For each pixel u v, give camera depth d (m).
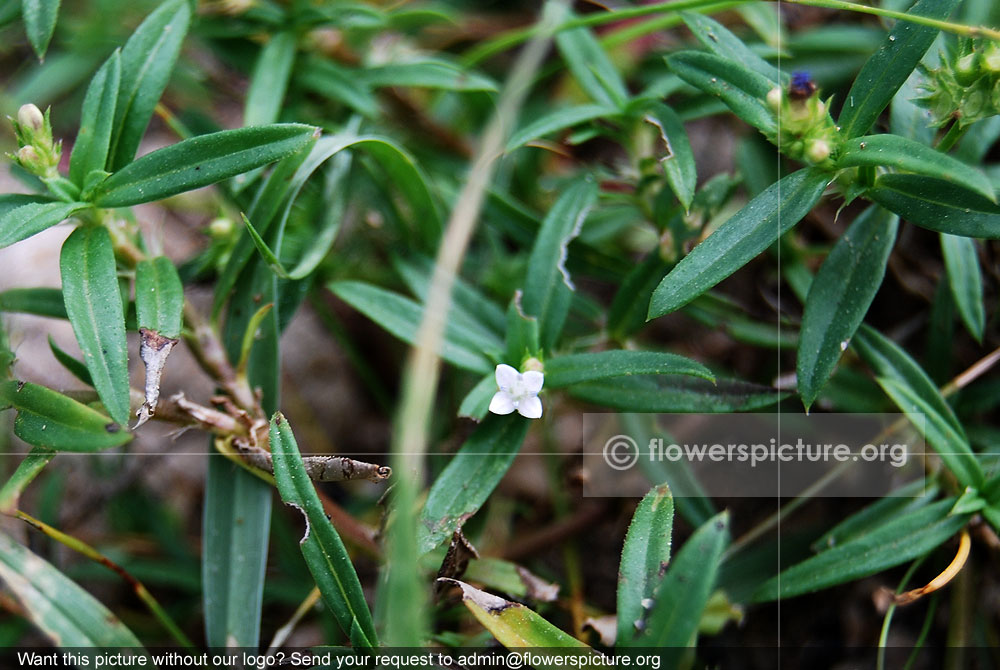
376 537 0.39
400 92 0.43
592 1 0.43
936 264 0.42
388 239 0.42
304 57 0.42
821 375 0.37
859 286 0.38
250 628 0.38
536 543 0.41
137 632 0.42
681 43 0.44
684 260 0.37
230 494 0.38
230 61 0.42
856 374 0.41
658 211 0.40
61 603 0.38
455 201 0.42
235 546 0.38
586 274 0.42
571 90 0.45
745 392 0.38
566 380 0.38
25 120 0.37
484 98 0.43
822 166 0.37
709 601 0.40
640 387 0.39
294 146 0.37
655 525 0.37
